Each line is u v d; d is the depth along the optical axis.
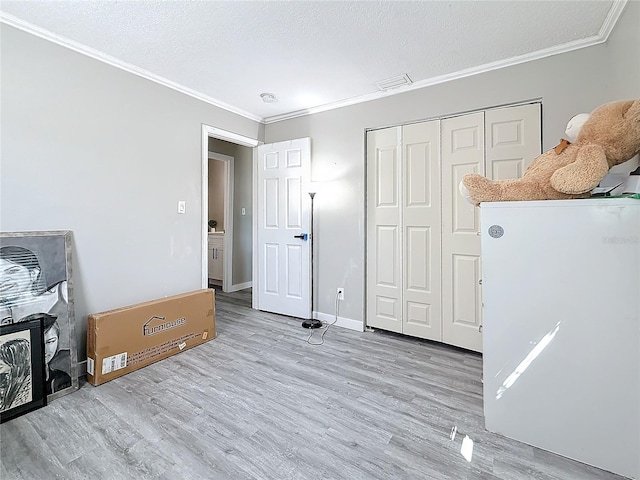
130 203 2.41
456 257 2.58
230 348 2.61
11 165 1.83
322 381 2.06
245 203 4.96
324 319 3.29
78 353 2.11
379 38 2.01
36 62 1.91
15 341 1.72
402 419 1.67
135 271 2.45
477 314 2.49
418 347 2.65
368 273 3.04
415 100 2.71
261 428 1.58
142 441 1.48
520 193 1.51
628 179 1.46
